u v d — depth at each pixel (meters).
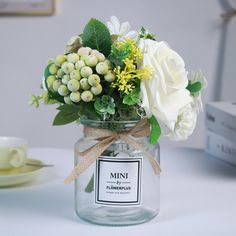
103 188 0.65
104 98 0.61
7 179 0.79
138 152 0.64
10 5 1.62
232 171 0.92
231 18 1.58
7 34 1.64
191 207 0.72
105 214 0.65
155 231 0.63
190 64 1.62
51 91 0.63
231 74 1.61
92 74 0.60
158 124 0.63
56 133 1.67
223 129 0.98
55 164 0.94
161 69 0.60
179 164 0.96
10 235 0.62
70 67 0.60
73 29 1.62
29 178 0.82
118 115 0.63
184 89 0.61
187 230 0.64
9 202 0.73
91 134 0.64
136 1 1.60
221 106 1.02
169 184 0.83
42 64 1.65
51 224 0.65
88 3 1.61
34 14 1.62
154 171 0.66
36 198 0.75
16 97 1.67
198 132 1.63
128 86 0.60
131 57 0.61
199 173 0.90
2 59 1.65
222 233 0.63
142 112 0.63
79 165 0.64
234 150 0.94
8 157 0.83
